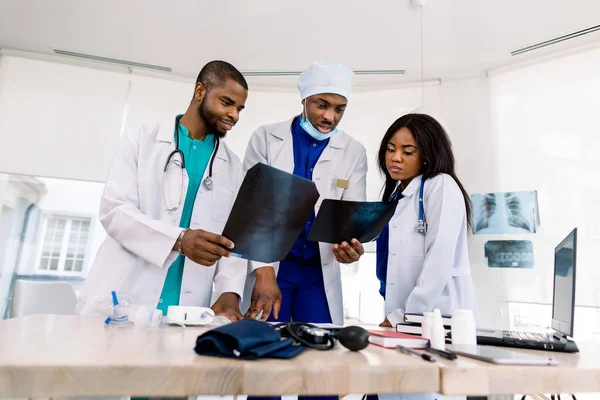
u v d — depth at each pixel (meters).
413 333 1.00
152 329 0.86
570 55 3.09
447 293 1.58
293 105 3.77
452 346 0.77
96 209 3.80
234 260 1.40
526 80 3.26
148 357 0.54
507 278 3.10
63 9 3.03
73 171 3.47
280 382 0.52
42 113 3.50
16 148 3.41
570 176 2.98
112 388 0.48
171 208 1.40
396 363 0.57
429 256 1.54
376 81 3.64
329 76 1.71
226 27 3.13
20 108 3.47
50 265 3.70
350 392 0.53
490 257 3.17
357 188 1.87
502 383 0.57
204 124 1.53
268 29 3.13
